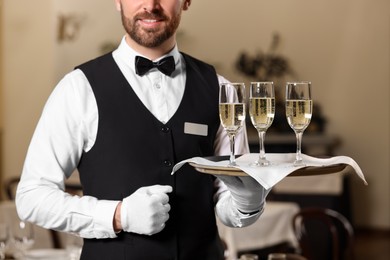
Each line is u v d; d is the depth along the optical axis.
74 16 9.12
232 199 2.05
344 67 9.04
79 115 2.13
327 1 9.06
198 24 9.37
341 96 9.05
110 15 9.13
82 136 2.15
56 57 9.13
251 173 1.73
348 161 1.80
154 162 2.14
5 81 8.38
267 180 1.71
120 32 9.15
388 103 8.89
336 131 9.08
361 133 8.98
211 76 2.35
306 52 9.16
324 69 9.12
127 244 2.11
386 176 8.89
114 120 2.14
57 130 2.12
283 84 9.19
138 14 2.08
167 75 2.23
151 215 1.96
